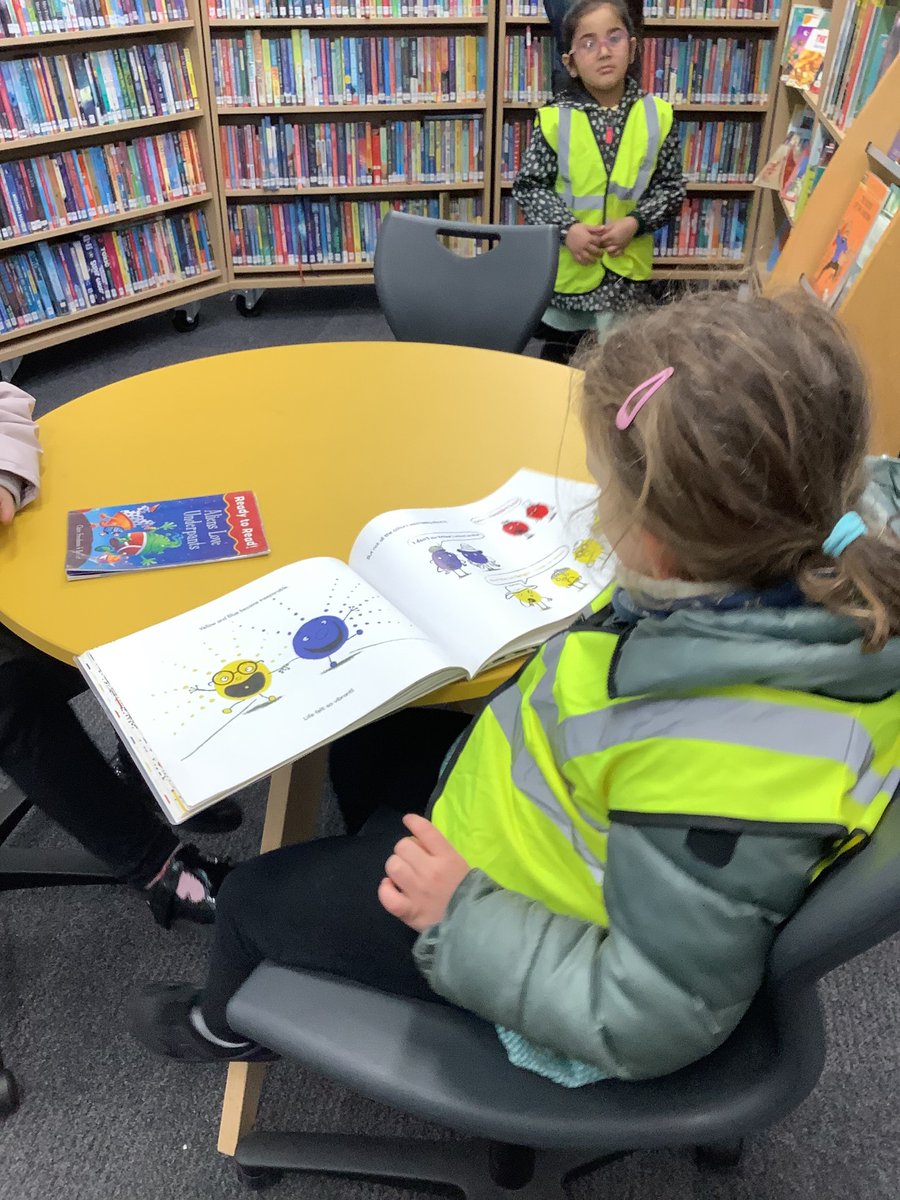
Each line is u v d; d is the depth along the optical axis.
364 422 1.40
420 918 0.72
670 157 3.02
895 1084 1.35
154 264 3.57
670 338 0.64
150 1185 1.25
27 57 3.01
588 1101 0.67
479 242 3.85
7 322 3.21
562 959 0.66
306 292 4.11
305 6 3.35
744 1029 0.70
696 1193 1.25
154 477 1.26
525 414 1.43
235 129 3.54
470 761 0.89
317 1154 1.21
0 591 1.03
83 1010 1.44
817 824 0.59
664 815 0.63
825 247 2.21
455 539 1.08
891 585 0.60
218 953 0.94
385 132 3.62
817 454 0.60
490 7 3.39
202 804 0.78
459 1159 1.20
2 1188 1.24
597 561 1.03
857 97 2.38
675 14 3.41
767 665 0.62
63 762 1.31
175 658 0.92
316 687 0.87
